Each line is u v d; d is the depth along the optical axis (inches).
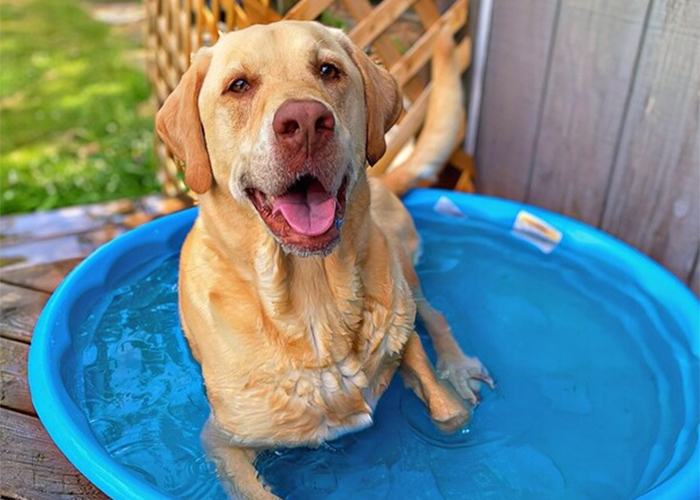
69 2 98.4
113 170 57.8
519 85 39.5
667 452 24.6
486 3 39.9
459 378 28.4
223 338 25.1
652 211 34.7
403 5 38.5
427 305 32.2
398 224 34.3
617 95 34.7
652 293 32.2
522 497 23.5
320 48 23.4
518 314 32.7
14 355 29.8
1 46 83.3
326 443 25.8
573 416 26.9
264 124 21.2
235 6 36.7
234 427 24.8
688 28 30.9
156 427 25.8
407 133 41.3
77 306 30.5
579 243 36.0
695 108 31.4
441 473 24.5
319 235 21.7
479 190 44.9
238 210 24.0
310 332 24.4
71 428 23.3
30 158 59.7
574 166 38.0
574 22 35.5
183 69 43.2
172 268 34.8
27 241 38.2
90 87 73.2
